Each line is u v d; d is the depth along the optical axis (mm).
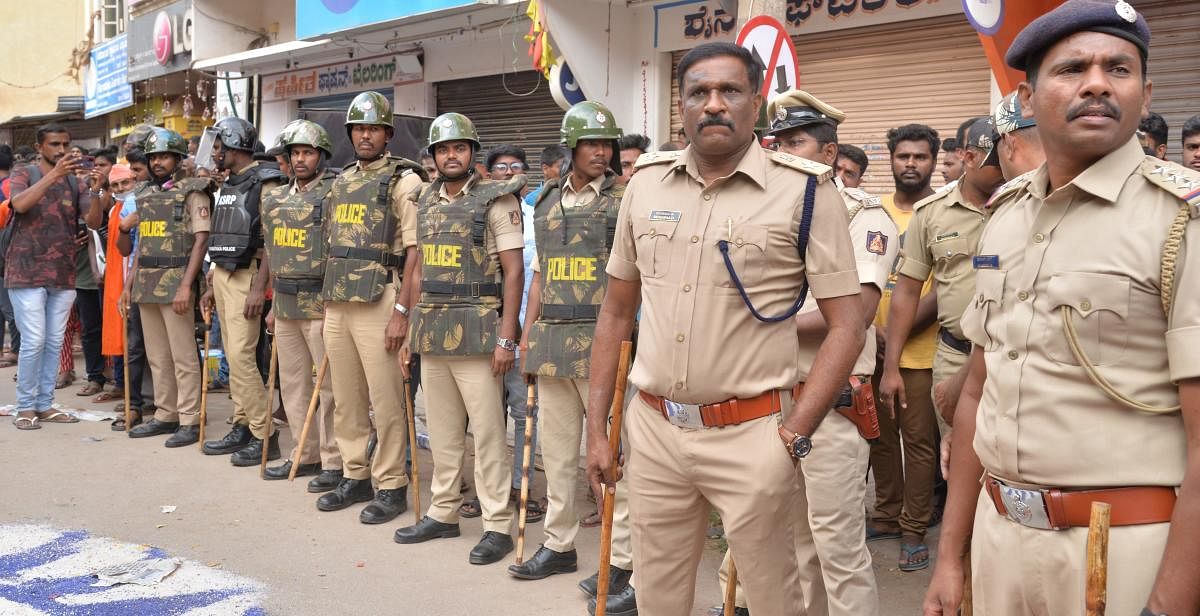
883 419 4891
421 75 10188
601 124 4324
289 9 12344
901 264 4293
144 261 6871
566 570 4617
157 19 13555
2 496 5688
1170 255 1823
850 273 2559
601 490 2908
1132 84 1894
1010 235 2104
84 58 16969
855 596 3469
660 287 2629
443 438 5016
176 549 4879
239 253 6383
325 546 4957
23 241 7301
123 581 4438
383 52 10555
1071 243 1952
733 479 2576
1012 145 2945
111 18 16406
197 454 6711
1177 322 1815
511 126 9477
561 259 4402
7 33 16906
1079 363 1921
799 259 2564
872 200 3578
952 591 2279
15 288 7309
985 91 6266
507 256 4789
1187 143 4637
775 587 2650
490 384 4828
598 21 7578
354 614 4133
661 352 2615
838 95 6980
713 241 2559
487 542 4793
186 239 6859
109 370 9008
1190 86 5645
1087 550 1818
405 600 4285
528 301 4805
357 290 5219
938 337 4484
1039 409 1979
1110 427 1899
